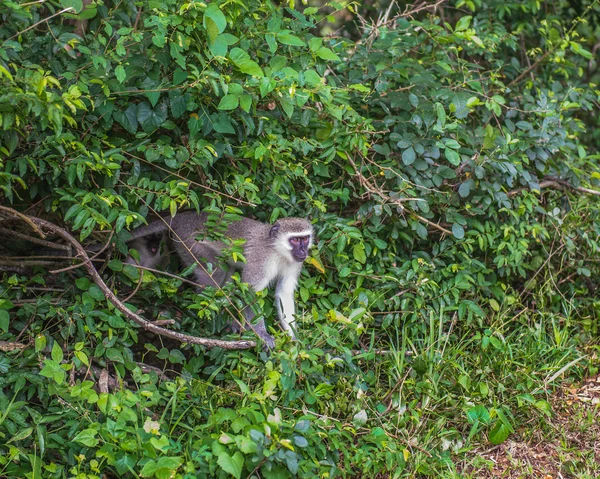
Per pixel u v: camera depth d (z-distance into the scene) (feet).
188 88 18.44
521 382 20.72
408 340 20.89
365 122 21.17
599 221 25.40
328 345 20.24
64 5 16.96
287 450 15.79
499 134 24.06
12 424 15.84
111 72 18.42
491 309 23.84
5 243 20.75
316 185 21.85
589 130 32.86
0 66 14.46
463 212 23.80
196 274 22.02
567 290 25.08
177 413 18.02
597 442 19.33
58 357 16.33
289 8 20.56
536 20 29.84
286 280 21.48
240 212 18.56
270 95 19.29
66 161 17.16
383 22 25.09
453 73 24.64
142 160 18.80
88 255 20.40
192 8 17.43
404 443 18.39
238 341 18.51
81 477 15.26
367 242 22.29
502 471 18.42
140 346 22.03
